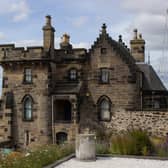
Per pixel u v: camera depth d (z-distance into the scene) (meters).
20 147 48.66
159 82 50.69
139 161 21.47
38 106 48.22
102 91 47.72
